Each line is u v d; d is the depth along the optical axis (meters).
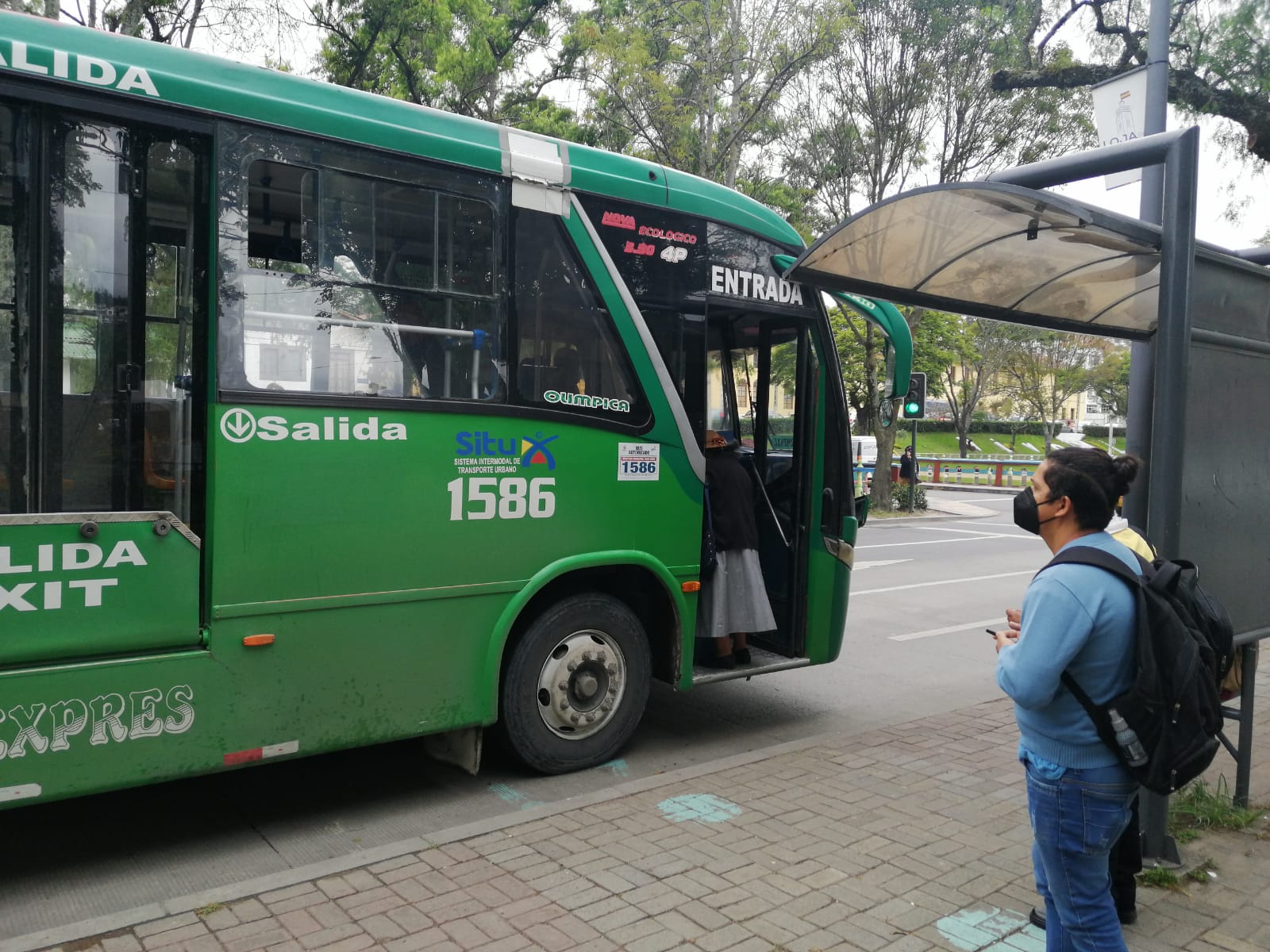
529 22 18.31
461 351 4.57
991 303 5.12
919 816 4.54
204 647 3.88
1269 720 6.19
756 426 6.46
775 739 6.04
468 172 4.60
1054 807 2.63
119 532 3.67
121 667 3.67
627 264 5.23
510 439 4.71
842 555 6.34
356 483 4.23
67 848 4.18
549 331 4.88
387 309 4.35
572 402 4.96
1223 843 4.25
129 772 3.72
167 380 3.81
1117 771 2.58
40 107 3.55
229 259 3.91
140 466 3.75
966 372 46.34
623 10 18.78
